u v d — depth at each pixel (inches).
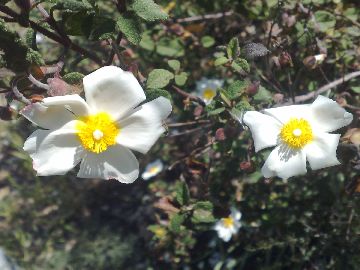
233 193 7.9
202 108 6.5
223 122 5.8
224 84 8.0
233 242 9.3
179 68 6.5
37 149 4.1
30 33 4.7
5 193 11.6
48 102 3.9
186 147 8.1
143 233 10.4
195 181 6.8
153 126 4.1
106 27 4.4
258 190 8.2
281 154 4.9
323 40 6.7
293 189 8.1
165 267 9.9
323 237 8.0
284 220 8.1
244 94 5.4
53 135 4.0
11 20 4.4
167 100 4.1
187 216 6.2
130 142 4.1
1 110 4.4
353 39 7.0
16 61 4.0
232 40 5.6
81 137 4.1
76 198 11.1
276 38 6.4
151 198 10.5
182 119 8.5
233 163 7.6
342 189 7.5
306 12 6.5
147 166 9.4
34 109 4.0
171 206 6.2
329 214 7.9
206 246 9.5
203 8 8.0
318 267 8.4
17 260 10.7
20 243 10.8
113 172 4.2
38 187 11.3
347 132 5.0
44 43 7.8
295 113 4.9
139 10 4.3
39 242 10.9
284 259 8.8
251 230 8.6
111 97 4.0
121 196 10.9
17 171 11.7
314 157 4.8
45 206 11.2
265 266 8.6
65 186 11.2
